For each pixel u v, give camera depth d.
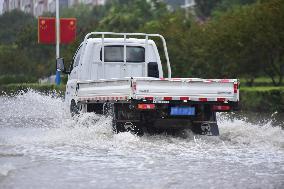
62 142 31.17
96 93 35.38
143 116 33.16
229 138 33.53
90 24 152.00
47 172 22.22
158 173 22.33
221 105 33.72
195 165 24.30
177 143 31.31
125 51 40.53
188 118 33.84
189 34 94.31
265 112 64.00
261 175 22.14
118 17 147.12
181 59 93.62
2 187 19.36
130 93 31.81
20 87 118.12
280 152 28.45
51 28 134.62
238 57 79.19
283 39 74.19
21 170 22.55
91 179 20.97
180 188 19.61
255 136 34.00
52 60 169.50
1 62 177.12
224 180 21.11
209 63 85.69
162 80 32.31
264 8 75.62
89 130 33.28
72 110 41.44
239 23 77.75
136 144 30.58
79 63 40.97
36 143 30.89
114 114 33.09
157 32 99.50
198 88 32.94
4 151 27.70
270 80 120.06
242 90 71.06
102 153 27.44
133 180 20.86
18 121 48.00
